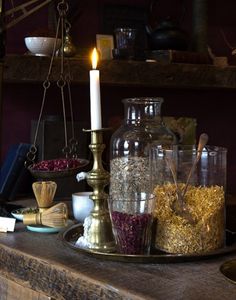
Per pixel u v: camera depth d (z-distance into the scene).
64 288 1.23
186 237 1.27
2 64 1.87
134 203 1.30
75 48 2.52
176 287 1.08
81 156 2.43
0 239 1.53
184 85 2.78
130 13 2.95
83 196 1.74
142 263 1.25
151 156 1.39
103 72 2.59
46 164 1.81
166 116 3.07
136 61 2.66
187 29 3.13
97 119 1.39
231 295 1.03
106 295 1.11
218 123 3.23
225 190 1.36
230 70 2.89
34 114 2.75
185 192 1.31
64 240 1.44
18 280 1.40
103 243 1.36
